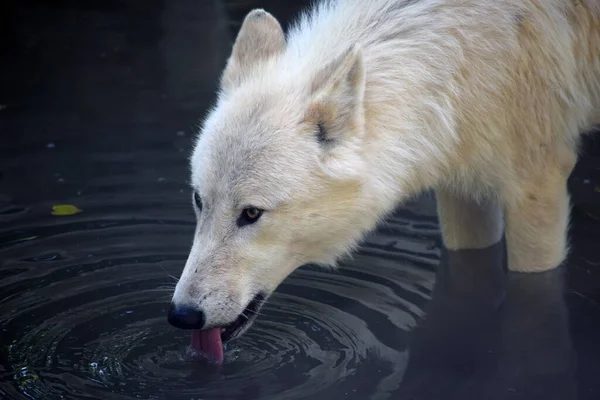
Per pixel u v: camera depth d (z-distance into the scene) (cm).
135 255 1014
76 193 1158
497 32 838
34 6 1808
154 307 916
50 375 798
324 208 759
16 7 1797
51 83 1493
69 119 1370
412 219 1130
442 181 884
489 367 817
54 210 1116
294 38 856
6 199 1142
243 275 748
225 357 831
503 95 848
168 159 1249
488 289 956
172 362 823
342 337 867
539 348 848
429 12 831
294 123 748
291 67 810
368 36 823
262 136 745
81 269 986
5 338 856
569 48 873
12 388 776
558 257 960
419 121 813
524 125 871
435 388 782
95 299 927
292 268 785
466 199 986
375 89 793
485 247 1038
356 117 752
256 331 877
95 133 1327
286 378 797
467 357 834
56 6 1812
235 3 1761
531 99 864
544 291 941
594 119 955
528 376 801
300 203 746
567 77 877
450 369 813
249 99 772
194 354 829
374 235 1088
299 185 743
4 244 1034
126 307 914
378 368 813
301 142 746
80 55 1605
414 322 895
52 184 1180
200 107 1409
